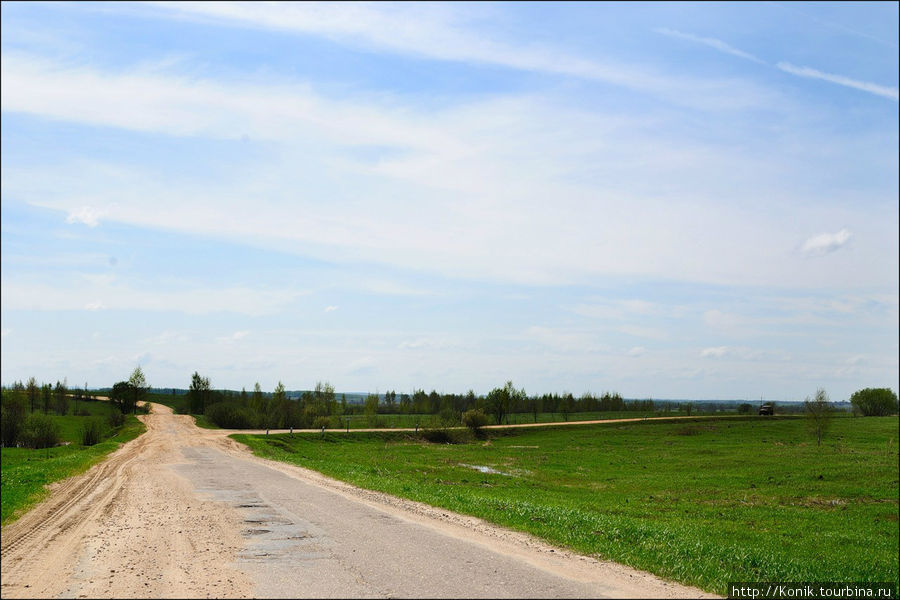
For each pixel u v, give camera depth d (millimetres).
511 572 12086
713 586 12250
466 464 64375
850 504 43031
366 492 26359
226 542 14922
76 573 11938
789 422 113750
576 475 57000
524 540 15727
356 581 11289
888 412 136750
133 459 46594
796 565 19797
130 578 11523
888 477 53469
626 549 15445
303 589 10750
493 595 10438
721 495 45719
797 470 58031
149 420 120188
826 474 55281
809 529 33188
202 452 56500
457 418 114500
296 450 72500
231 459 48312
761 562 18047
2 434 85188
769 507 40875
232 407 115562
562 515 21469
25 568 12406
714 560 16328
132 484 29078
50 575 11797
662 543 17766
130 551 13953
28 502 22359
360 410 167000
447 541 15156
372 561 12875
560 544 15430
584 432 108000
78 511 20438
